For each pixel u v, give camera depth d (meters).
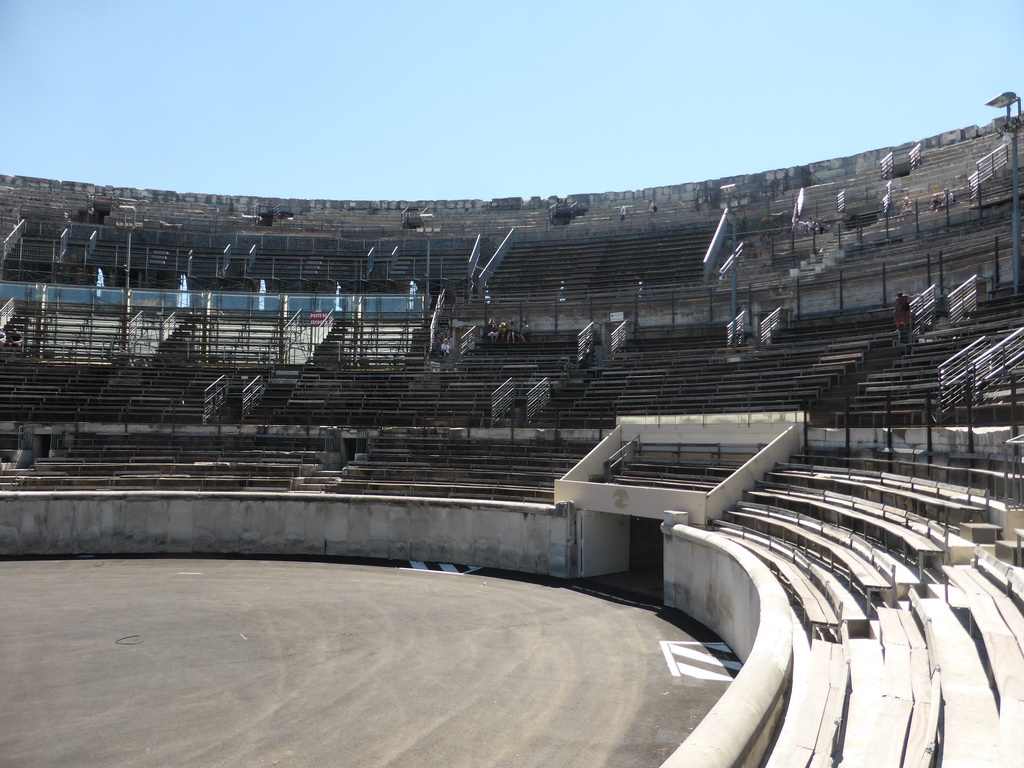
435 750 8.79
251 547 23.20
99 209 46.56
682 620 16.11
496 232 47.91
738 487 18.17
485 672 11.80
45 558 21.97
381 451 26.81
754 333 31.19
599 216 49.94
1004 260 24.70
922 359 20.11
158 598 16.70
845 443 17.78
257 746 8.83
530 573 21.11
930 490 13.39
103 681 11.09
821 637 9.68
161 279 42.88
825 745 5.79
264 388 31.30
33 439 26.73
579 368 31.48
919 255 28.62
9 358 32.34
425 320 37.19
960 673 6.39
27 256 40.69
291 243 46.00
